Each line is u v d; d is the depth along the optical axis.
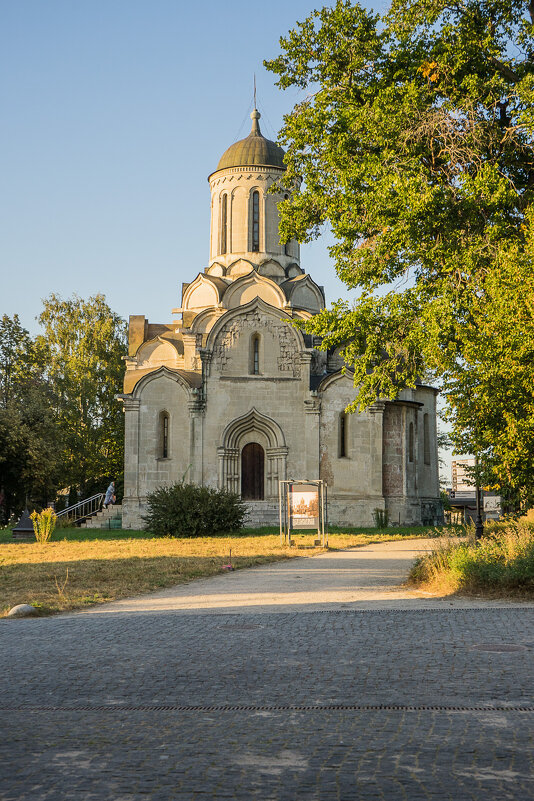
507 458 20.22
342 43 29.75
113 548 32.84
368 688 9.77
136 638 13.28
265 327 50.56
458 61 27.66
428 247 27.34
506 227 26.44
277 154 56.88
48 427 59.66
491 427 20.80
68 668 11.08
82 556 29.19
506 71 28.59
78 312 76.56
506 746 7.55
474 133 27.03
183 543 35.25
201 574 23.45
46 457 56.97
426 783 6.63
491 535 24.22
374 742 7.70
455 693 9.48
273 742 7.74
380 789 6.50
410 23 28.73
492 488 22.56
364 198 28.11
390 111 28.25
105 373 73.44
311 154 31.50
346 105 30.19
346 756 7.31
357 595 18.55
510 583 17.94
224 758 7.30
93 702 9.32
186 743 7.75
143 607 17.12
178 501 40.69
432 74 27.83
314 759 7.24
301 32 31.12
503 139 27.47
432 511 54.59
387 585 20.41
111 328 75.75
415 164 27.59
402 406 51.59
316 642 12.72
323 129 30.41
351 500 49.38
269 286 53.31
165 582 21.41
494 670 10.56
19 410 59.38
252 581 21.89
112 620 15.24
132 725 8.38
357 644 12.49
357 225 29.12
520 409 20.19
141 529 48.84
